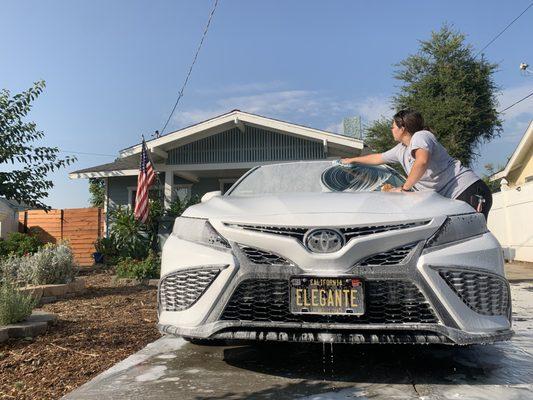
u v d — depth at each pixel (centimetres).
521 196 1389
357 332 255
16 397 274
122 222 1218
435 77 2475
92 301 621
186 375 285
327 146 1234
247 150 1306
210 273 275
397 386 261
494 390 253
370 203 293
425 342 252
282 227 273
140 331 430
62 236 1543
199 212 311
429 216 272
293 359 316
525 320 451
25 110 860
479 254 270
